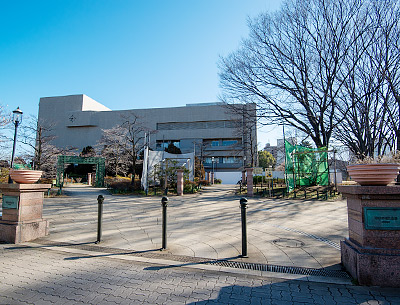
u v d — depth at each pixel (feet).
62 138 198.29
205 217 30.37
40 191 20.88
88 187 93.35
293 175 56.75
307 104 62.18
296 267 13.84
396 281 11.11
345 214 32.22
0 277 12.62
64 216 30.68
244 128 108.68
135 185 70.23
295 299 10.29
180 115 194.29
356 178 12.43
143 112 198.70
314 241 19.45
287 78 63.82
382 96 48.88
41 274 12.98
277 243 18.89
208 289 11.25
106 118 194.90
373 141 52.08
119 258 15.40
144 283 11.89
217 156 187.42
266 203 43.21
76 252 16.58
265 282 11.96
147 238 20.30
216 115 189.26
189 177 79.56
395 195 11.42
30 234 19.47
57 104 204.33
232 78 68.85
